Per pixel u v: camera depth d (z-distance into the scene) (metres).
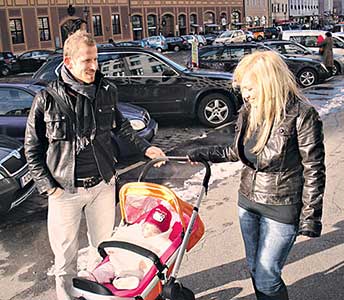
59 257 3.02
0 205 4.68
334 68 16.94
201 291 3.50
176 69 8.82
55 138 2.82
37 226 4.82
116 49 8.77
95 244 3.19
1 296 3.59
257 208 2.62
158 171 6.39
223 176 6.04
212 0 60.75
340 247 4.04
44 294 3.60
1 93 6.70
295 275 3.63
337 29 40.28
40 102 2.83
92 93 2.85
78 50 2.72
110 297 2.38
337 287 3.46
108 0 47.84
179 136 8.55
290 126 2.42
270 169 2.52
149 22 53.50
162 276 2.62
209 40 44.78
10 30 39.59
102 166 2.98
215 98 8.91
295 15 79.31
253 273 2.77
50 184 2.86
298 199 2.54
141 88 8.73
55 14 42.84
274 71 2.41
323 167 2.44
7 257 4.20
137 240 2.80
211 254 4.02
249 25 65.94
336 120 9.12
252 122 2.54
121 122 3.29
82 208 3.06
